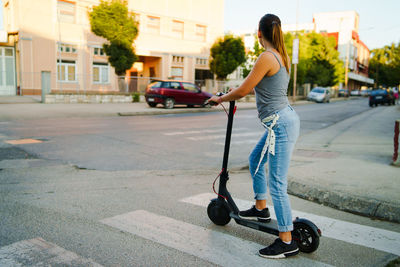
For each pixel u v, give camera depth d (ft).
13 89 78.59
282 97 8.81
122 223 10.88
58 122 39.37
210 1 112.47
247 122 45.27
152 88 61.11
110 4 67.05
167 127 37.42
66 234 9.94
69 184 15.47
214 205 10.87
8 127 34.14
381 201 12.16
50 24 77.36
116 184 15.70
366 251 9.31
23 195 13.64
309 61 147.84
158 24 99.91
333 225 11.16
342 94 183.42
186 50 107.55
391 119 52.85
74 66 82.33
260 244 9.62
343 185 14.34
